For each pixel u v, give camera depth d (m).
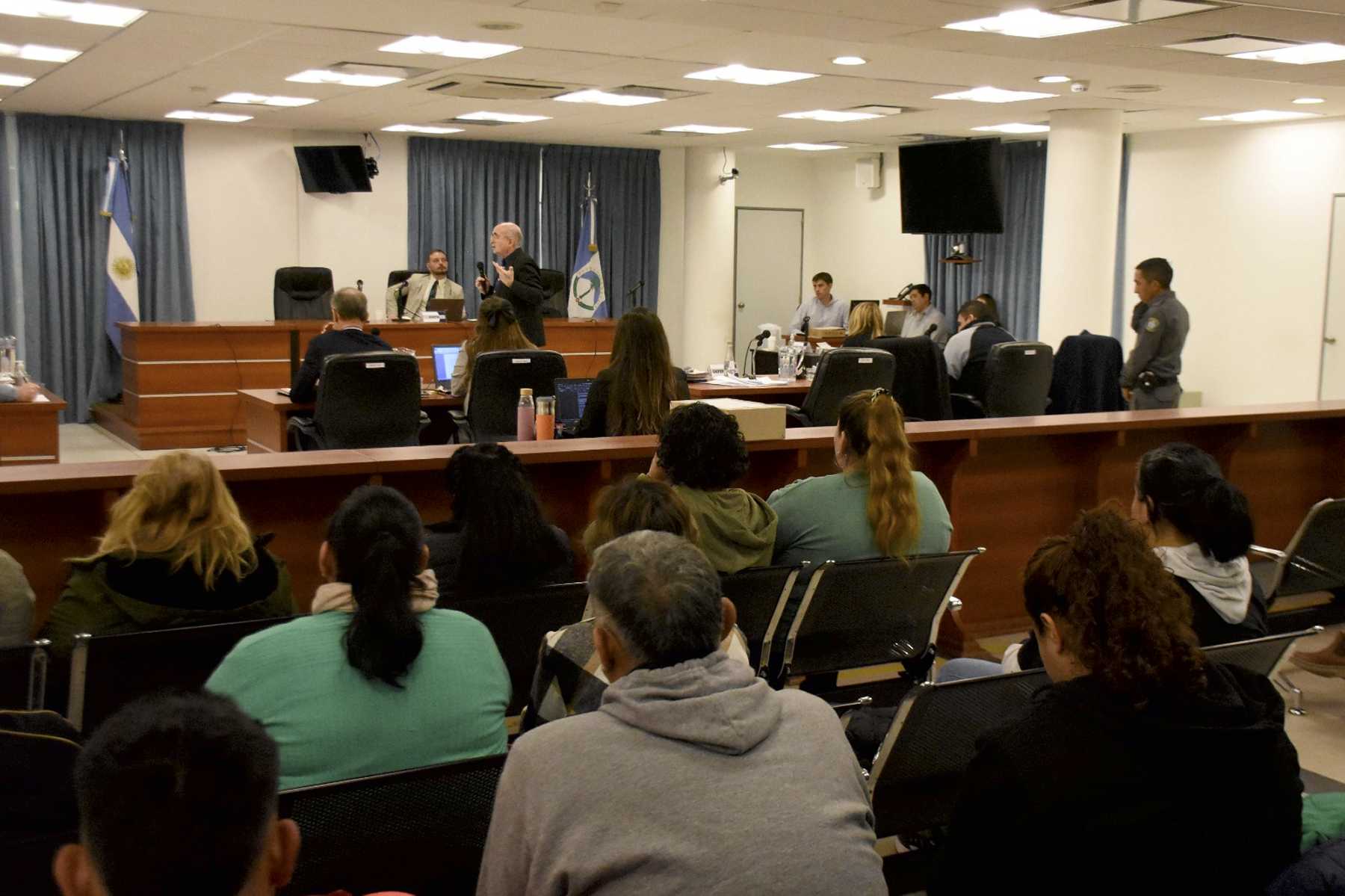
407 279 11.07
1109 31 5.93
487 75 7.80
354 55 7.10
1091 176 9.37
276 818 0.94
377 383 6.31
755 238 14.64
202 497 2.26
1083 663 1.59
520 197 12.80
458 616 1.92
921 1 5.21
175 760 0.88
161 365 9.46
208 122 11.14
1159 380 7.19
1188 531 2.51
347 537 1.85
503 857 1.34
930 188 10.59
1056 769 1.52
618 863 1.26
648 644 1.42
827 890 1.29
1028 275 12.34
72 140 10.70
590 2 5.36
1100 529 1.65
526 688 2.60
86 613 2.20
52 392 10.89
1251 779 1.51
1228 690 1.58
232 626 2.12
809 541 3.04
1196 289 10.96
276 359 9.85
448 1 5.41
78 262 10.84
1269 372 10.41
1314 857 1.59
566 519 4.22
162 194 11.16
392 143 12.21
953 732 2.13
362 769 1.75
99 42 6.73
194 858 0.86
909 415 7.25
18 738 1.51
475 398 6.09
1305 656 3.96
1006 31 6.02
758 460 4.41
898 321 11.23
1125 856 1.49
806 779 1.35
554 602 2.52
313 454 3.67
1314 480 5.62
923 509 3.11
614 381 4.52
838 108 9.42
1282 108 9.05
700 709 1.34
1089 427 4.71
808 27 5.91
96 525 3.43
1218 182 10.71
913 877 2.26
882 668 4.42
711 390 7.60
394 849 1.66
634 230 13.45
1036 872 1.53
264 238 11.77
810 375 8.56
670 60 7.09
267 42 6.65
